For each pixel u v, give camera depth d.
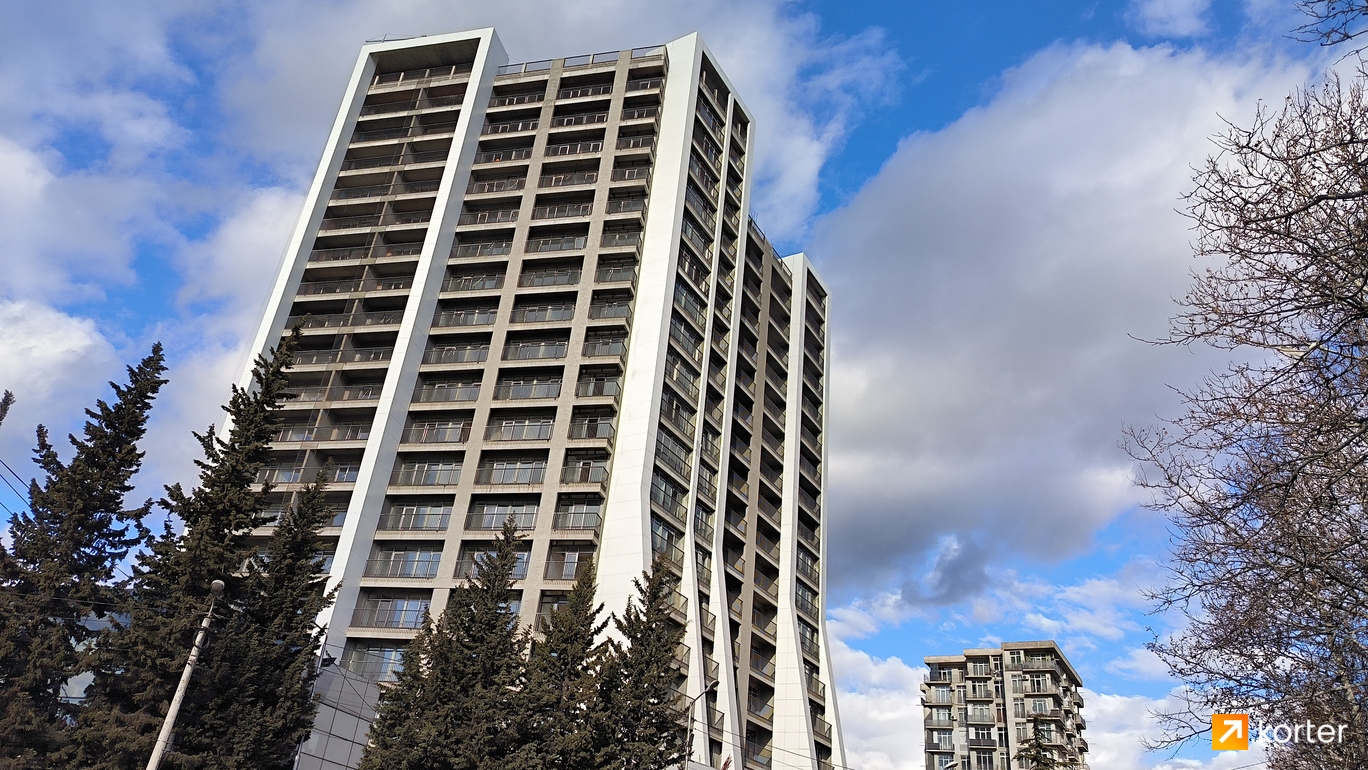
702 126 77.31
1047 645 115.06
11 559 32.88
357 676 43.00
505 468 59.81
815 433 86.19
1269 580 14.44
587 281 66.19
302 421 64.19
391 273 70.06
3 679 31.78
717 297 74.44
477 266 68.56
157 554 33.94
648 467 59.03
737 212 80.25
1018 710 112.62
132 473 35.69
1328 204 11.65
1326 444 12.56
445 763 31.00
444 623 36.53
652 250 68.19
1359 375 12.16
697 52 78.06
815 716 69.81
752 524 71.44
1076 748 116.62
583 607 35.78
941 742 117.81
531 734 32.03
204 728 30.81
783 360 84.50
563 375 62.47
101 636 32.31
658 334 63.75
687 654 55.47
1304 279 11.70
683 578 59.03
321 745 39.88
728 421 70.44
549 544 56.12
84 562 34.19
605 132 73.56
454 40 78.94
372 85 79.94
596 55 78.88
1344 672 14.92
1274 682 15.69
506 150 74.88
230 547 33.84
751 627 67.62
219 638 31.19
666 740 34.69
